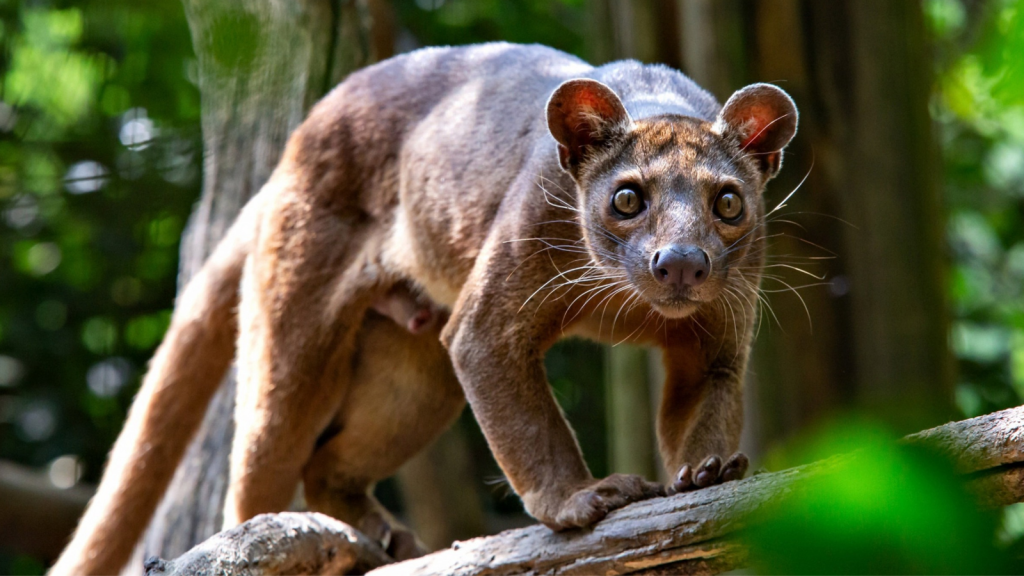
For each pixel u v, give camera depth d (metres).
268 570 7.29
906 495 3.17
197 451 10.77
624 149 7.45
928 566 3.10
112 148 17.33
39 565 18.45
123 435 10.34
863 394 12.42
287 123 11.11
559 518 6.67
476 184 8.36
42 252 18.69
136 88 14.26
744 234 7.30
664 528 6.20
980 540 3.14
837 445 4.16
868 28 13.01
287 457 9.42
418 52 9.60
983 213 18.25
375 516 9.80
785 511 3.34
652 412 13.31
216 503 10.55
